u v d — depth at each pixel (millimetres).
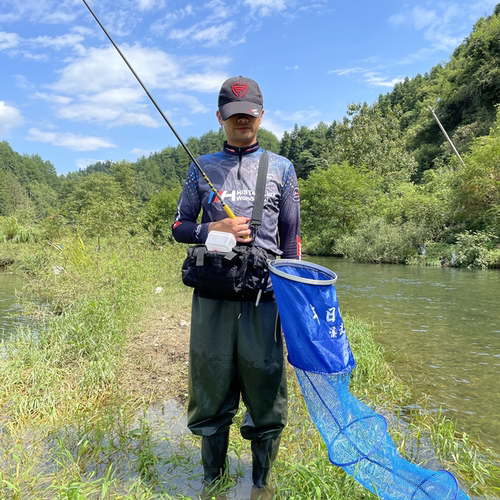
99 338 3668
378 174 29891
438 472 1611
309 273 1779
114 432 2346
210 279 1630
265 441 1794
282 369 1753
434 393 3080
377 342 4395
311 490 1684
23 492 1754
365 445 1627
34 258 9836
